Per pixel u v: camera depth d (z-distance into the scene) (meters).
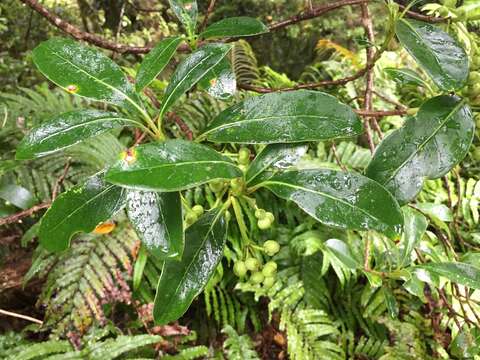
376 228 0.23
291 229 1.00
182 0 0.31
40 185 0.76
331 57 1.81
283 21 0.40
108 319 0.80
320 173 0.25
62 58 0.27
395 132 0.27
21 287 0.83
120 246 0.78
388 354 0.86
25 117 0.87
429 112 0.27
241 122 0.26
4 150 0.81
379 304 0.94
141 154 0.20
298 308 0.92
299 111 0.25
